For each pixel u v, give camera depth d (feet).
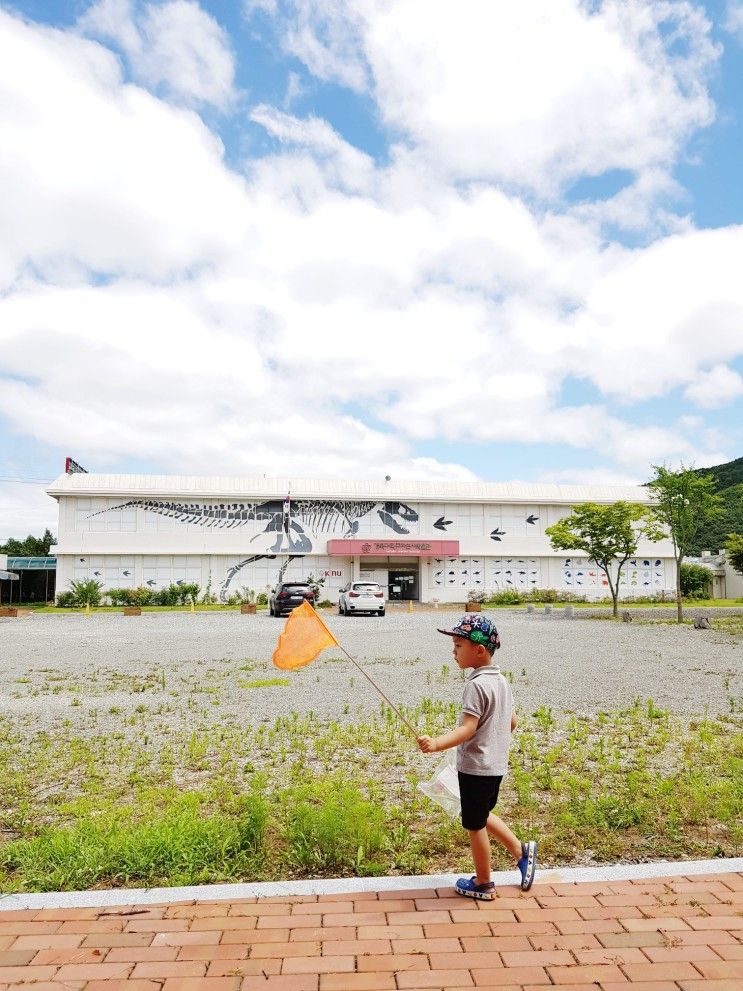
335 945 10.17
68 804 16.96
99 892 11.68
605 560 95.30
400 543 143.13
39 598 179.22
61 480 140.77
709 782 18.10
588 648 52.70
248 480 148.56
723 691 33.30
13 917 10.99
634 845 14.07
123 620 92.48
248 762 20.90
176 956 9.87
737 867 12.70
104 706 30.42
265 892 11.76
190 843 13.38
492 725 11.60
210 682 37.14
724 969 9.55
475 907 11.31
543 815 15.89
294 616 14.08
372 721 26.78
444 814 15.87
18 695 33.47
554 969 9.55
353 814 13.99
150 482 143.23
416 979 9.33
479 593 149.18
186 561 140.46
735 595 169.48
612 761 20.62
